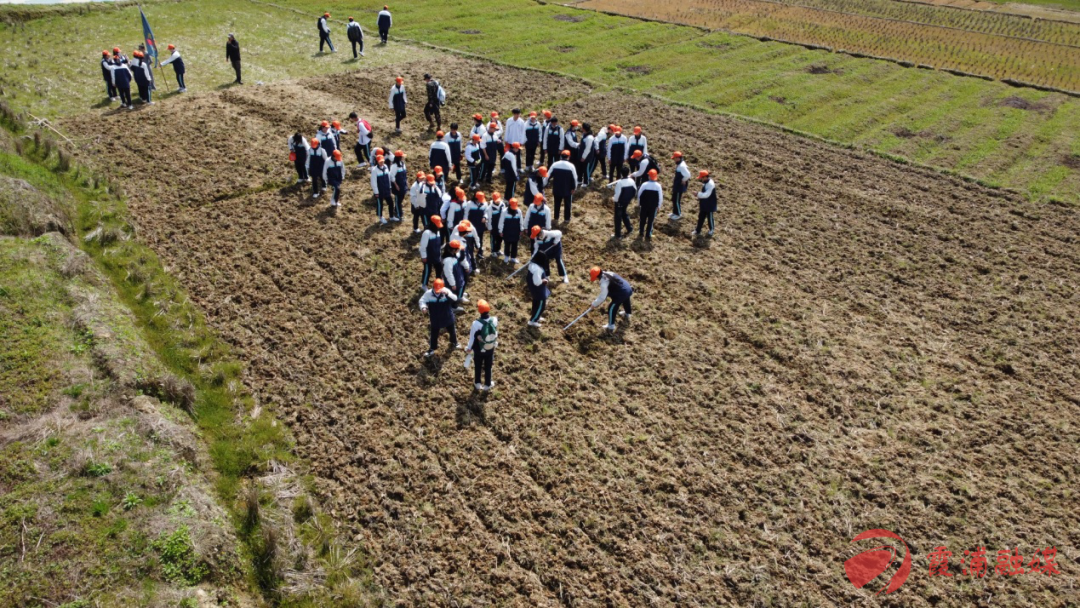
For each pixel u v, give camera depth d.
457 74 31.05
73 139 22.30
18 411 11.39
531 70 32.00
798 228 19.61
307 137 23.75
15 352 12.48
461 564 10.23
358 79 29.73
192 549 9.68
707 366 14.27
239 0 41.62
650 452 12.20
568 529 10.80
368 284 16.34
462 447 12.19
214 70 29.52
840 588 10.07
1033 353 14.90
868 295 16.77
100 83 27.31
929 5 46.97
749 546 10.62
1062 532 10.99
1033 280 17.44
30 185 17.67
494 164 21.67
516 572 10.18
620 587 10.02
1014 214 20.55
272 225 18.59
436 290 13.32
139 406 11.89
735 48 36.81
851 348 14.91
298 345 14.37
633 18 42.16
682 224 19.66
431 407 12.98
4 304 13.48
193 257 17.02
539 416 12.90
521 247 18.36
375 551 10.38
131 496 10.18
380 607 9.61
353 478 11.52
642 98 29.08
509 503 11.20
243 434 12.20
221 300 15.55
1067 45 38.22
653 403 13.30
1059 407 13.48
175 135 23.19
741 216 20.17
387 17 34.31
